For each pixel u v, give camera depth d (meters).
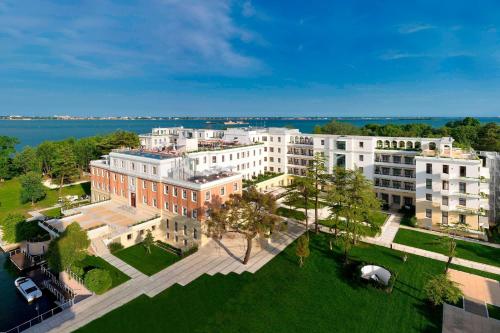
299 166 90.12
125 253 51.91
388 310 37.16
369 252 50.53
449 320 35.25
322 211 69.50
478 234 55.12
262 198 45.66
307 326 34.72
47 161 109.75
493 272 44.62
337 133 136.12
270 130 99.06
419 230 59.28
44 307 40.88
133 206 65.88
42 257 53.78
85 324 34.91
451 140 69.31
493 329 33.75
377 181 75.81
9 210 77.50
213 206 54.03
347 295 39.91
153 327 34.53
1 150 105.44
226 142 95.25
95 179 76.38
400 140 76.50
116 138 107.69
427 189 59.62
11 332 35.69
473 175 54.88
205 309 37.44
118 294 40.34
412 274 44.22
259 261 48.28
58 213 73.62
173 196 57.19
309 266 46.56
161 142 113.62
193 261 48.66
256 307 37.78
